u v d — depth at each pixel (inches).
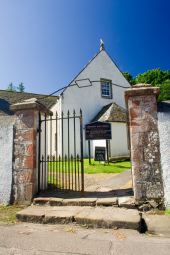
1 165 253.3
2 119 265.6
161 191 203.5
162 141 208.7
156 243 148.1
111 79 856.9
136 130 215.9
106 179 349.1
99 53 849.5
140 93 217.6
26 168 245.3
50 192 259.6
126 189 263.0
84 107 772.6
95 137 537.3
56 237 161.5
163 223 173.3
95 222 180.1
